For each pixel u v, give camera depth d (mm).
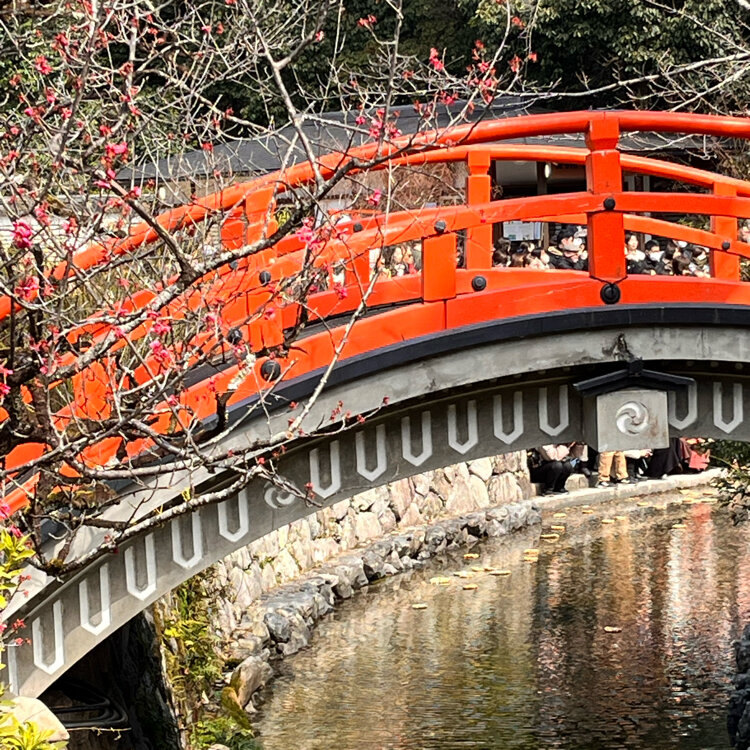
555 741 13758
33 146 7793
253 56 8008
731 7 24281
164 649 12766
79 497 8164
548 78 29188
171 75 8344
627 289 9227
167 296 5938
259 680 15508
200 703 13781
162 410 7059
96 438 6078
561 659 16656
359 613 19328
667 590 19984
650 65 27703
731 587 20000
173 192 8352
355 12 31047
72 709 10469
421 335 9039
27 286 6027
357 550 21891
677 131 9273
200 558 9000
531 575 21391
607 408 9234
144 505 8461
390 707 14867
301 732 14094
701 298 9281
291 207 9219
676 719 14445
